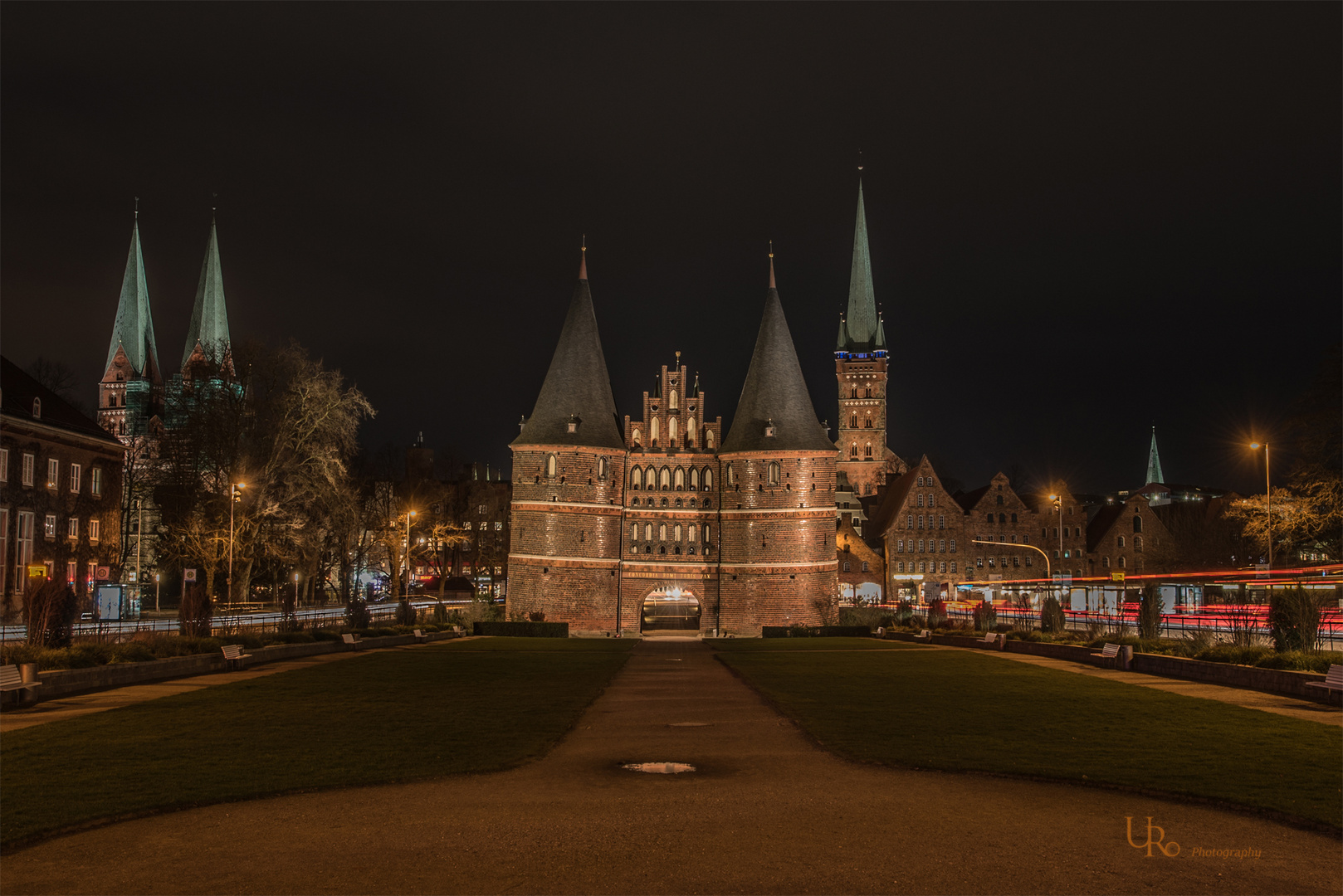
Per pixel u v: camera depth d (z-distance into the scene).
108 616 63.88
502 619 85.00
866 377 184.25
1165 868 14.09
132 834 15.67
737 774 19.91
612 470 93.50
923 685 33.91
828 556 92.94
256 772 19.56
